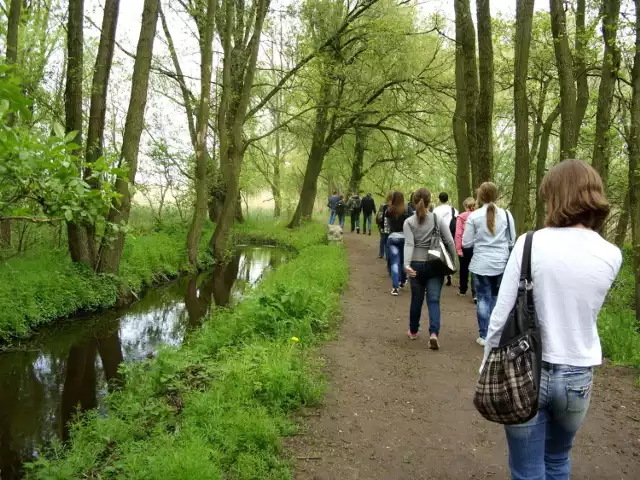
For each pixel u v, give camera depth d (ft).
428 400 15.98
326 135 92.38
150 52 38.81
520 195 37.68
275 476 11.43
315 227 84.58
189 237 52.90
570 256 6.95
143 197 64.13
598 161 36.91
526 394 6.79
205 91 51.49
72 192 10.62
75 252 37.01
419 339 22.58
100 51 37.86
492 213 20.12
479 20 40.09
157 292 42.37
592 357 6.91
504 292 7.31
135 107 38.22
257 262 62.34
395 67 73.46
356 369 18.66
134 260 44.57
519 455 7.18
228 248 65.77
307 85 64.90
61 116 39.47
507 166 87.71
